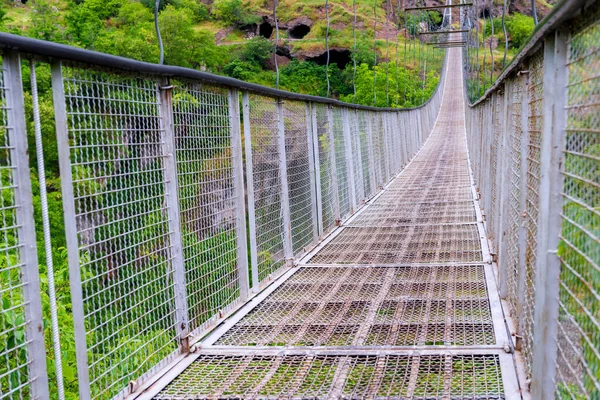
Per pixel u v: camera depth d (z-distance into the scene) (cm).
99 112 185
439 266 394
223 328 277
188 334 246
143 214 210
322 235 487
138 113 209
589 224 120
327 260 424
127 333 198
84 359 172
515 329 244
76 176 172
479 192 700
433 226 548
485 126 557
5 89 147
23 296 151
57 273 324
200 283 261
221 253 287
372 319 288
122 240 196
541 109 180
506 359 225
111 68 189
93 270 179
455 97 3409
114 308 191
